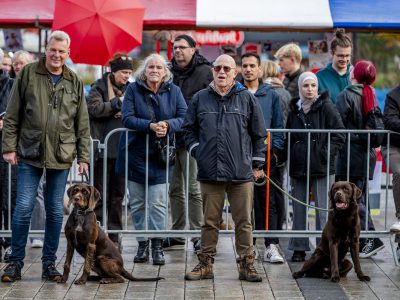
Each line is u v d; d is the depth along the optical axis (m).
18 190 9.15
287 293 8.76
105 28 13.05
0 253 10.21
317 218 10.52
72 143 9.16
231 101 9.18
